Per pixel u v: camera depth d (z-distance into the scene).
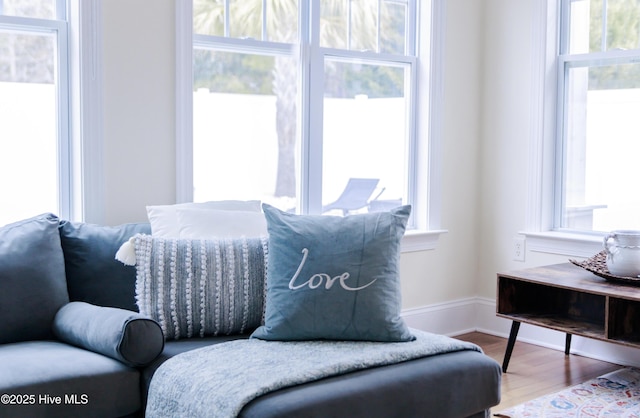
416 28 4.21
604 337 3.13
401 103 4.19
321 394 2.07
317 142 3.81
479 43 4.40
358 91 3.98
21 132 3.01
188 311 2.59
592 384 3.38
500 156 4.32
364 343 2.49
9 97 2.98
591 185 4.02
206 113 3.45
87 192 3.03
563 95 4.12
